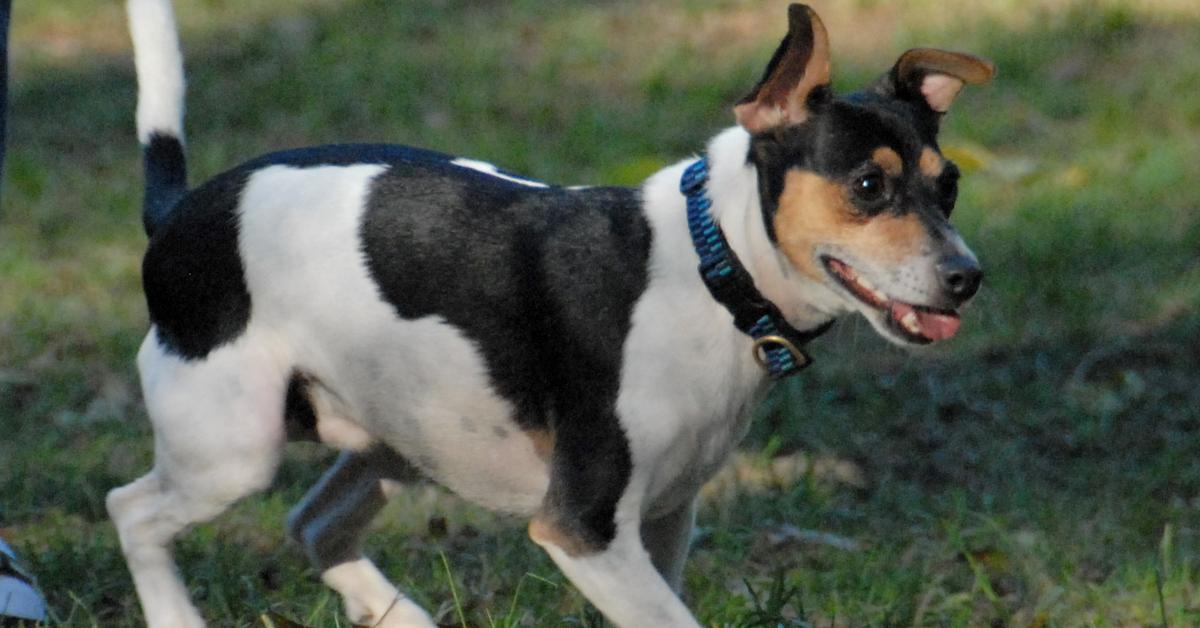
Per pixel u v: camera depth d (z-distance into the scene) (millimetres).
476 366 6176
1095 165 13133
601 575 5992
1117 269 11477
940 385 10062
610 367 5957
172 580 6750
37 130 14273
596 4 17188
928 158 5930
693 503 6527
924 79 6152
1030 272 11359
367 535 8164
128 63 15984
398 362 6285
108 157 13672
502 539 8117
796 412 9633
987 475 9133
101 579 7539
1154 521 8367
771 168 5875
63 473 8758
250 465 6441
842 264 5863
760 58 15438
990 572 7910
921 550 8148
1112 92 14539
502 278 6133
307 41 16250
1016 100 14453
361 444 6719
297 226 6387
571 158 13398
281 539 8109
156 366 6594
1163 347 10430
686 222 5996
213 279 6469
